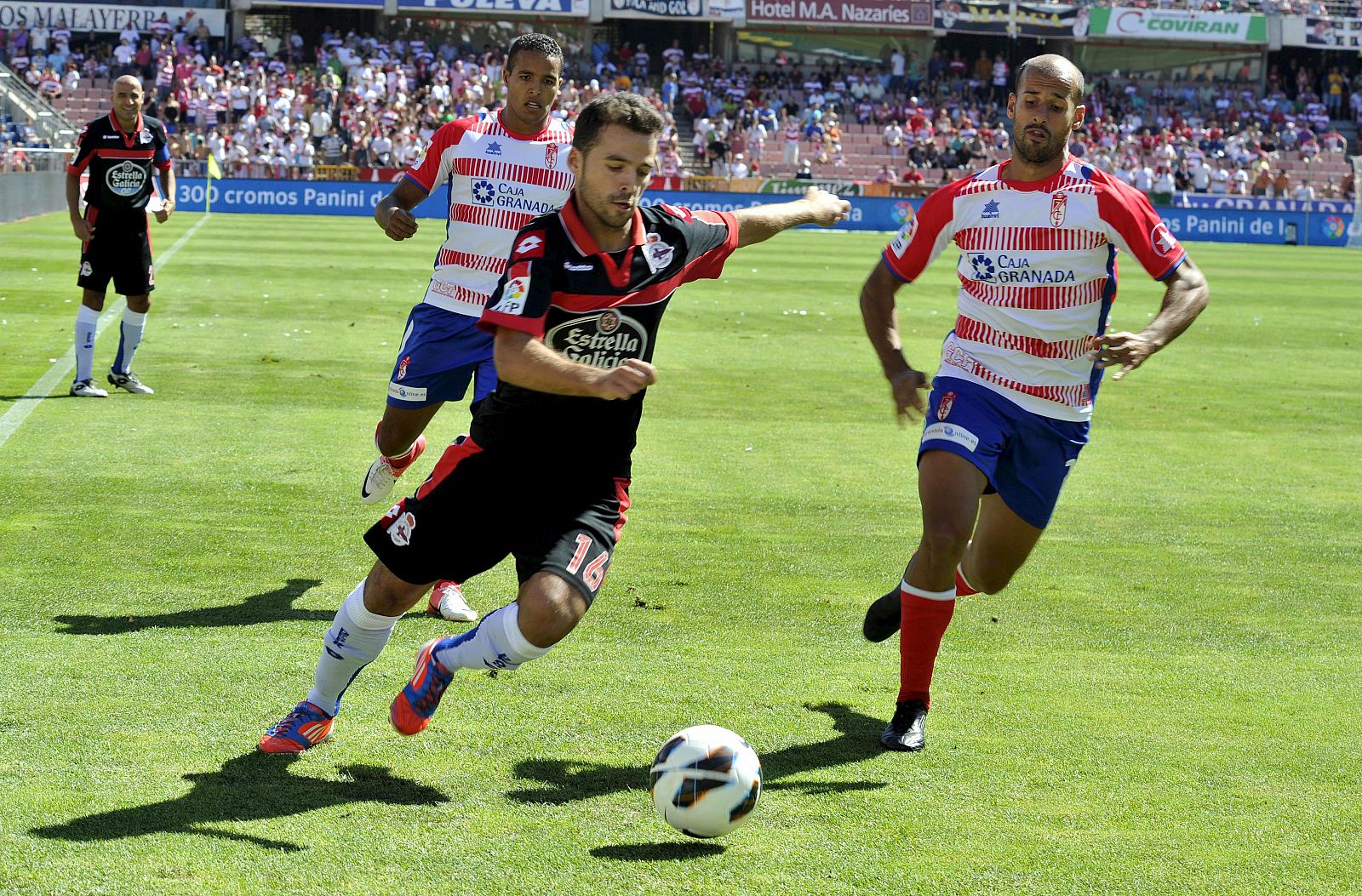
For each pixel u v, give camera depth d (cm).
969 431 635
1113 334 607
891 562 932
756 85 7362
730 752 502
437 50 7156
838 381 1767
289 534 943
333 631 564
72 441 1217
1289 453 1401
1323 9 7800
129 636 719
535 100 872
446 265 893
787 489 1149
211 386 1529
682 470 1216
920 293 3134
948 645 768
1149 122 7456
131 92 1373
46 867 469
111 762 560
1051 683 707
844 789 564
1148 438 1466
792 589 861
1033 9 7325
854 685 693
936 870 492
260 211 5728
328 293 2558
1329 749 622
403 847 495
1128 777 584
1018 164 644
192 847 488
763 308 2633
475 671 689
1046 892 478
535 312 505
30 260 2944
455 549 547
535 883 470
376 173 5800
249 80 6550
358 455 1205
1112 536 1036
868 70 7575
